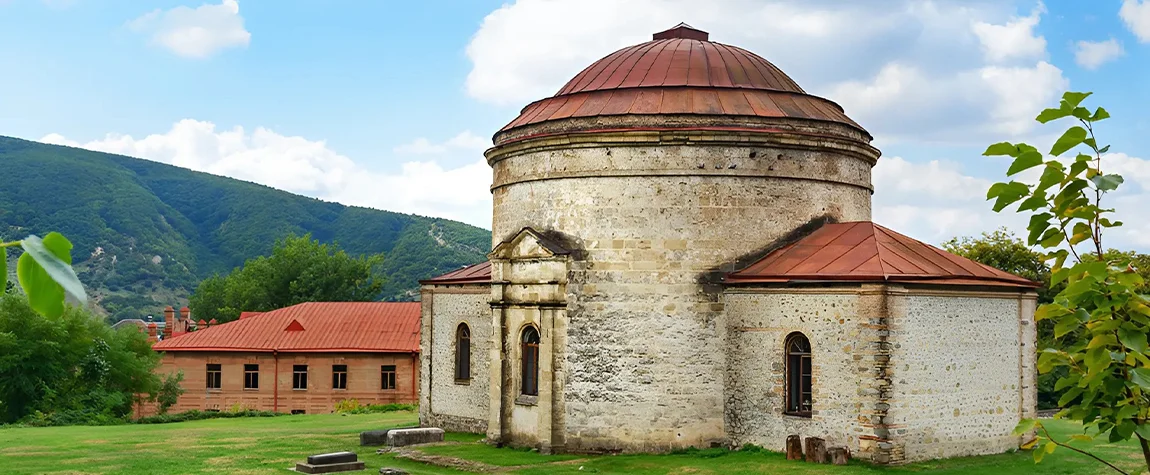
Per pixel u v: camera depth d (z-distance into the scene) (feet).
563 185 106.93
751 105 105.50
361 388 195.83
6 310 176.04
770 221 104.27
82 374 180.55
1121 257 28.40
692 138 102.47
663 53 112.88
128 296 429.38
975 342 97.45
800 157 106.01
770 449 97.71
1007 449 99.40
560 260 104.99
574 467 95.86
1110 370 27.48
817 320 94.53
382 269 483.51
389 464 100.58
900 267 92.73
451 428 127.75
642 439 101.91
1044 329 169.27
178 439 122.01
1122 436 27.58
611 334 103.30
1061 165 26.07
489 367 122.21
